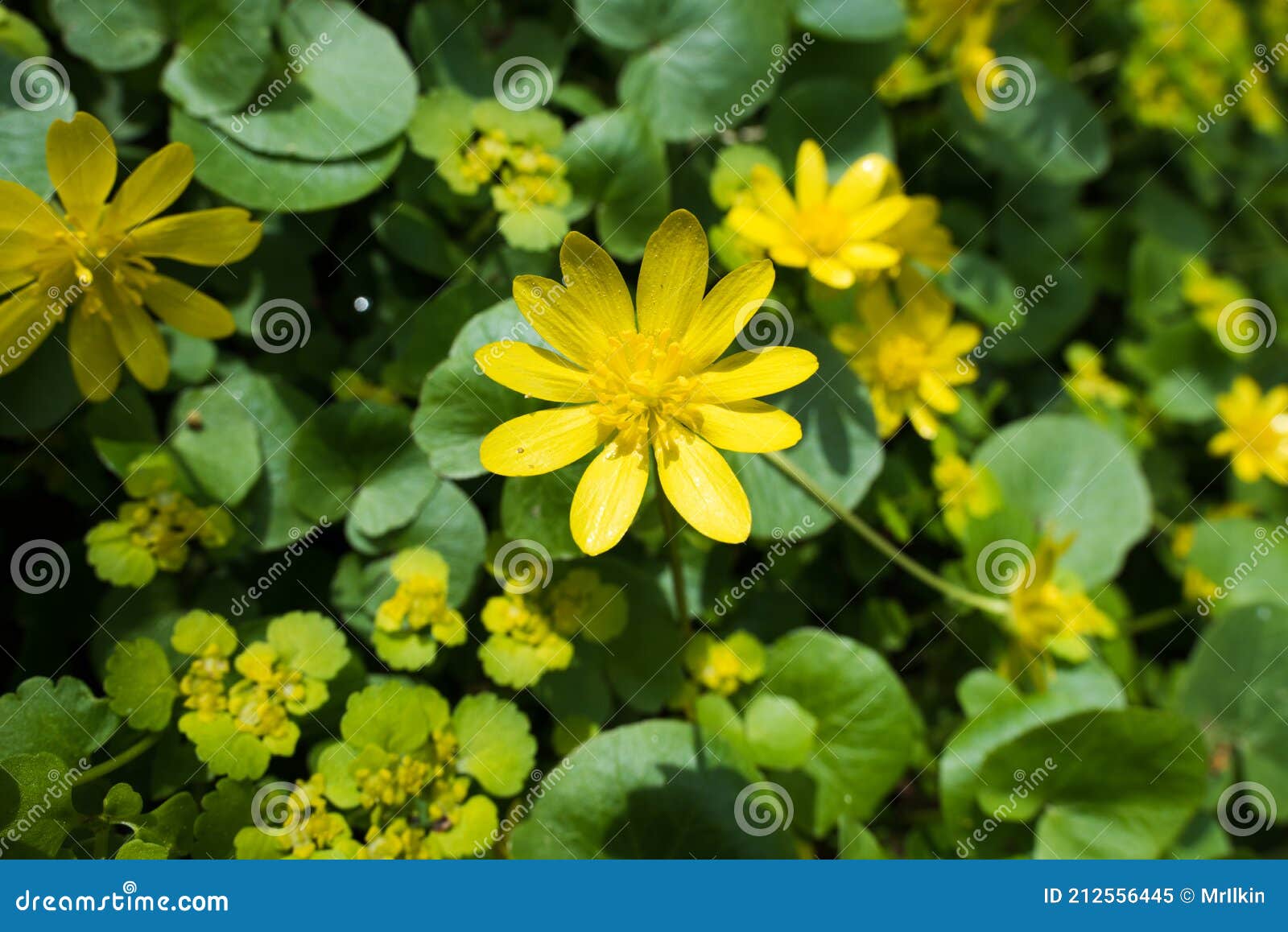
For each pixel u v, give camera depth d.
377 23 0.36
